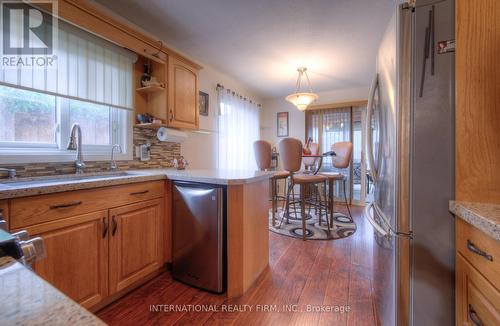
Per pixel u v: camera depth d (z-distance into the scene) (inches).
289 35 100.2
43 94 69.1
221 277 67.2
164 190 77.1
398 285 40.3
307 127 194.4
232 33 98.4
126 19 88.4
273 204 132.6
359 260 88.0
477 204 34.3
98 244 57.7
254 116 189.2
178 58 96.0
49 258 48.9
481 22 34.8
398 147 39.6
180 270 73.1
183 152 118.9
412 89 38.7
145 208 70.3
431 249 38.2
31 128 66.7
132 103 88.9
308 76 151.3
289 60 126.3
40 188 46.4
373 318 57.4
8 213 43.0
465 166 35.9
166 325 55.1
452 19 36.7
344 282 73.3
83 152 77.9
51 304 11.2
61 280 50.8
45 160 66.4
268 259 84.7
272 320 56.9
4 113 61.9
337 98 183.0
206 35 100.3
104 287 59.0
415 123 38.6
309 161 155.2
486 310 28.4
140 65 92.4
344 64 130.6
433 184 38.0
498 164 34.6
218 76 144.5
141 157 94.7
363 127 178.4
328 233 116.5
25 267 15.3
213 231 67.2
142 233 69.2
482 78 35.0
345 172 182.1
